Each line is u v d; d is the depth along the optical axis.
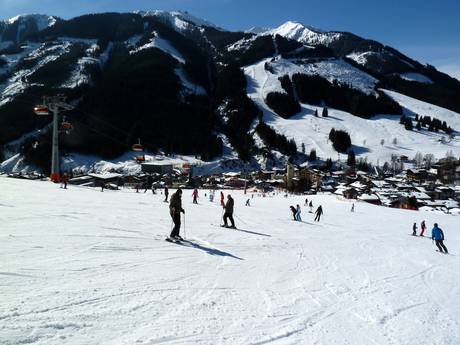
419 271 13.59
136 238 12.07
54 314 5.40
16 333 4.69
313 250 14.89
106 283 7.08
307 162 166.75
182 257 10.16
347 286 9.73
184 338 5.29
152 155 154.12
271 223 24.03
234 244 13.52
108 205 22.91
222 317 6.27
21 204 18.80
